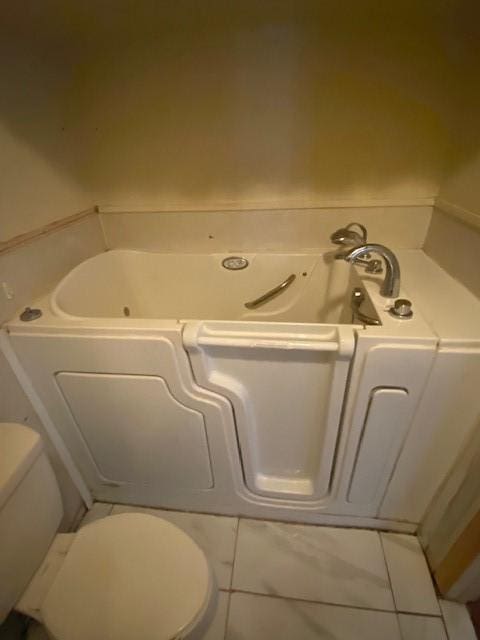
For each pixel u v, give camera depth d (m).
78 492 1.20
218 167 1.34
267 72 1.16
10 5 0.91
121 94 1.25
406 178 1.27
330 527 1.14
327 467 1.01
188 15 1.08
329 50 1.11
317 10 1.05
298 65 1.14
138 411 0.98
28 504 0.70
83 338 0.87
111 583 0.69
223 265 1.47
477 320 0.84
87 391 0.97
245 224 1.42
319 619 0.93
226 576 1.02
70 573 0.71
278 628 0.91
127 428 1.02
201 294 1.55
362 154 1.25
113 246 1.55
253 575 1.02
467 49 1.05
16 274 0.99
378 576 1.01
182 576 0.70
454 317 0.85
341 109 1.19
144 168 1.37
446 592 0.93
